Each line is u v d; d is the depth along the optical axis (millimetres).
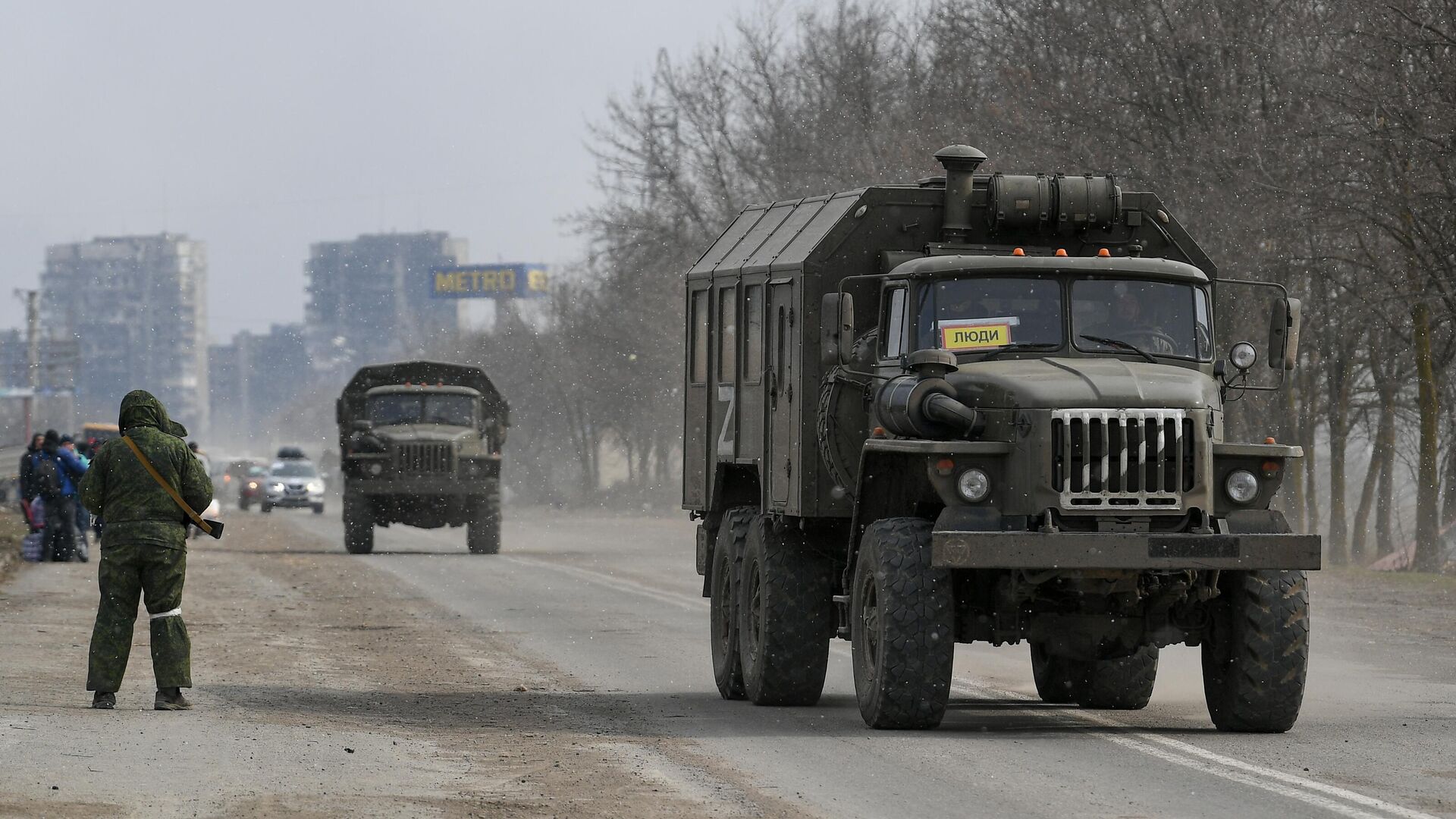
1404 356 101688
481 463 102750
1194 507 29328
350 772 25953
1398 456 123625
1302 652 30078
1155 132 89250
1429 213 79438
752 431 38000
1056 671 36719
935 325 32500
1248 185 82062
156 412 33781
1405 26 76188
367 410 103438
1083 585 29891
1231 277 83875
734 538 38250
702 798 24312
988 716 34406
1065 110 91062
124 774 24797
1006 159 92812
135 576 33156
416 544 118250
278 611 60812
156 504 33000
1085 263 32875
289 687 39062
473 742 29984
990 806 23672
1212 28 86812
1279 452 29922
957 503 29625
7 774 24375
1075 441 29219
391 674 42438
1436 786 25109
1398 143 76375
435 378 105125
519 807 23406
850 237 35188
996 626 31219
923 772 26562
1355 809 23203
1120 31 90625
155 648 33188
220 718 31922
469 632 54156
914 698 30266
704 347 41969
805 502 34594
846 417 34344
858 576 31578
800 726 32406
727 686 37938
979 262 32719
